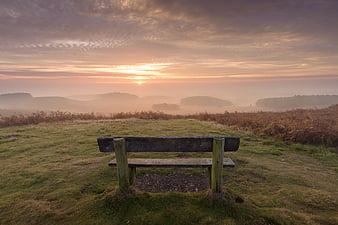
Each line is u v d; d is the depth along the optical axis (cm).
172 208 285
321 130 770
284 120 1045
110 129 1017
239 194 338
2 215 283
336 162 560
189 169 472
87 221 265
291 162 554
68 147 682
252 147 701
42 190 363
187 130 998
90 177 424
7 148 660
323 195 339
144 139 305
